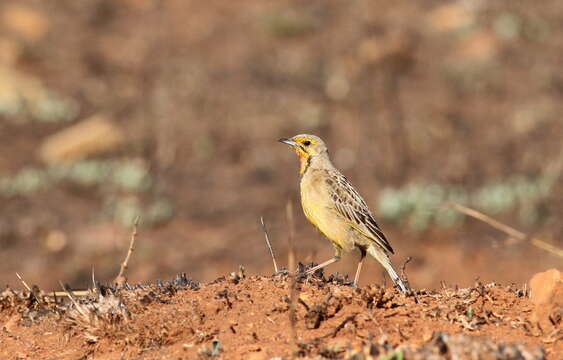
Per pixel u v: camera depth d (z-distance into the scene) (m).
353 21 26.30
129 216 16.48
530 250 14.95
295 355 5.57
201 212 17.12
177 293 6.97
